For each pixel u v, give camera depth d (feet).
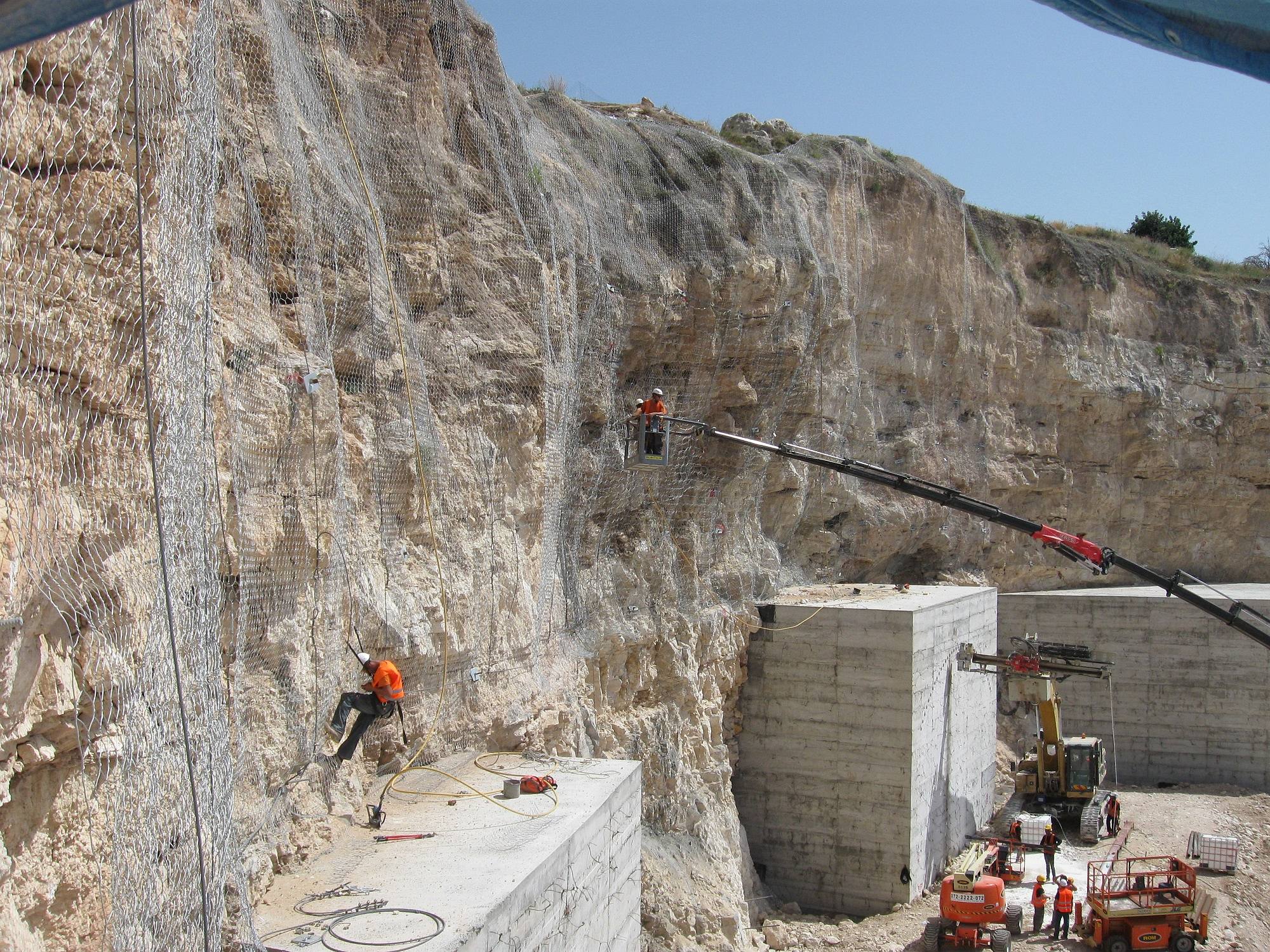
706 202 75.36
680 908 58.49
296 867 34.71
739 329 75.25
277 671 35.29
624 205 69.67
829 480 91.30
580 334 61.52
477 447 49.96
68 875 22.38
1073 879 75.41
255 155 36.91
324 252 41.16
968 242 108.99
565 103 71.05
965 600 84.48
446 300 50.01
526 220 56.29
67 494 22.33
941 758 78.48
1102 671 80.94
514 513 52.42
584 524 63.31
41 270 21.57
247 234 35.96
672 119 96.02
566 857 37.47
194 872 25.70
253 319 35.68
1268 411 123.95
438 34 53.57
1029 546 112.57
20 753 21.11
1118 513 118.21
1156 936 64.13
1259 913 72.23
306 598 37.17
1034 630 106.01
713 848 66.49
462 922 30.48
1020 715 106.42
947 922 63.57
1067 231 135.54
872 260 96.02
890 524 96.22
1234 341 126.31
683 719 68.44
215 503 30.40
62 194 22.29
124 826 23.88
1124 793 98.53
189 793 26.04
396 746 42.98
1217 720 102.12
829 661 74.33
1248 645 101.55
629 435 53.06
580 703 58.18
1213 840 79.46
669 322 69.92
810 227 86.69
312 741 37.06
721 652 73.46
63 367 22.16
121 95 24.12
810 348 85.15
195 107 27.45
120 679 23.72
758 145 98.94
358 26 48.26
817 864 73.51
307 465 37.52
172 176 26.04
